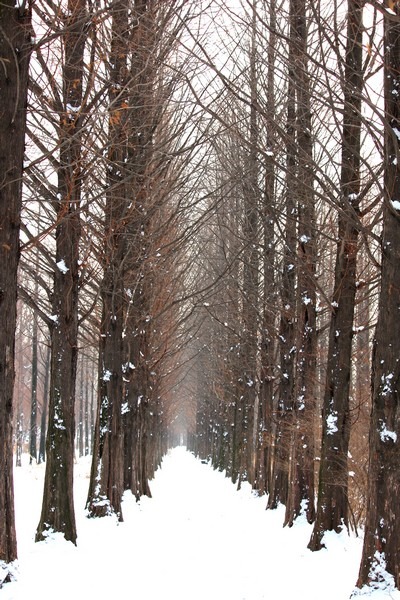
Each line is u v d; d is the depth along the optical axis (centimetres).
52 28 627
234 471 2908
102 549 881
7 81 557
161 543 1020
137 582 721
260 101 1012
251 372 2423
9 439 576
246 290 1773
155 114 1124
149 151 1156
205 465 5356
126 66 960
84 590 644
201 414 6384
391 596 567
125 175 1099
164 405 4709
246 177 1230
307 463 1217
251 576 796
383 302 628
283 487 1580
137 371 1775
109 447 1207
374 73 662
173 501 1944
